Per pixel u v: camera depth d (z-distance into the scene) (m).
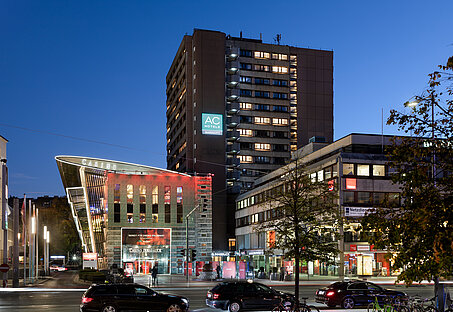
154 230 78.62
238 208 102.69
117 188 78.19
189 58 114.69
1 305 27.67
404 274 10.96
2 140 86.00
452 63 10.19
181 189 81.06
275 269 61.38
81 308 22.59
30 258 53.59
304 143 123.12
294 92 125.06
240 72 120.62
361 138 66.88
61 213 118.38
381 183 61.53
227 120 116.88
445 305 18.55
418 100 11.28
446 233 9.66
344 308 26.36
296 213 26.08
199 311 24.95
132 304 22.81
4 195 62.19
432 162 11.29
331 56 129.00
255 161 118.50
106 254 77.25
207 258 80.25
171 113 133.88
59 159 75.56
